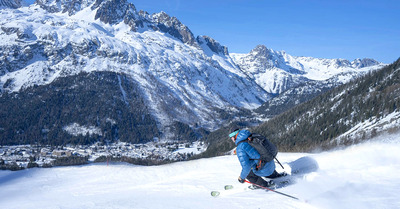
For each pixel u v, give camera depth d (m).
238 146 6.10
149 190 8.98
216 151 110.56
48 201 9.81
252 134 6.21
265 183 6.19
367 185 4.97
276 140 102.12
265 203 5.02
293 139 95.44
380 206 3.85
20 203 10.33
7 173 19.38
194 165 14.10
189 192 7.46
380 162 6.96
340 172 6.25
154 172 14.10
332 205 4.21
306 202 4.57
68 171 18.50
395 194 4.28
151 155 162.50
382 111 75.50
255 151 6.04
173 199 6.48
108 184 12.80
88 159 143.00
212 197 6.28
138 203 6.41
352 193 4.65
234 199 5.68
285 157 12.06
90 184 13.52
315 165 7.70
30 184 15.35
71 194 11.23
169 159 147.75
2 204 10.78
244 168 5.99
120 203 6.54
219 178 9.22
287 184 6.20
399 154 7.38
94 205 6.87
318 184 5.63
